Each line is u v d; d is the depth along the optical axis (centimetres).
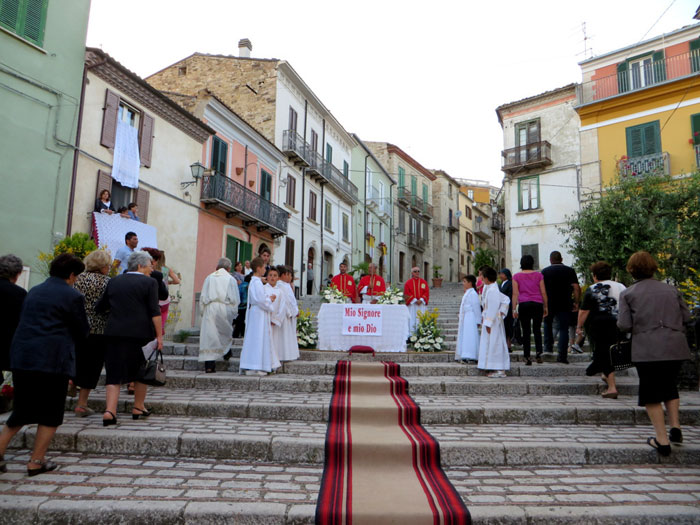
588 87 2003
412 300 977
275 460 434
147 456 438
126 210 1250
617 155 1895
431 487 376
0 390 523
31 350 380
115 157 1246
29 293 408
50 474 388
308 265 2428
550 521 327
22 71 1020
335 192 2684
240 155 1828
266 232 2011
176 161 1498
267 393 610
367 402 552
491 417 529
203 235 1622
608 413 537
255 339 666
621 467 430
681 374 677
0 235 962
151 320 499
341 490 365
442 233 4000
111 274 789
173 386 646
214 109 1653
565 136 2094
